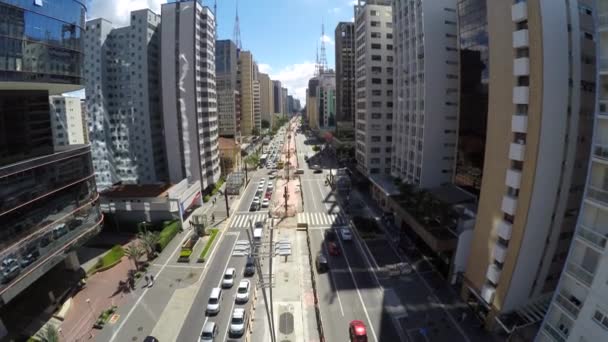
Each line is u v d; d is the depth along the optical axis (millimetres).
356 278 41406
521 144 27000
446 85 53281
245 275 42625
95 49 65625
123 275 43219
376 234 53750
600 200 19797
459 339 30953
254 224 60094
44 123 36312
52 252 35750
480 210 32781
